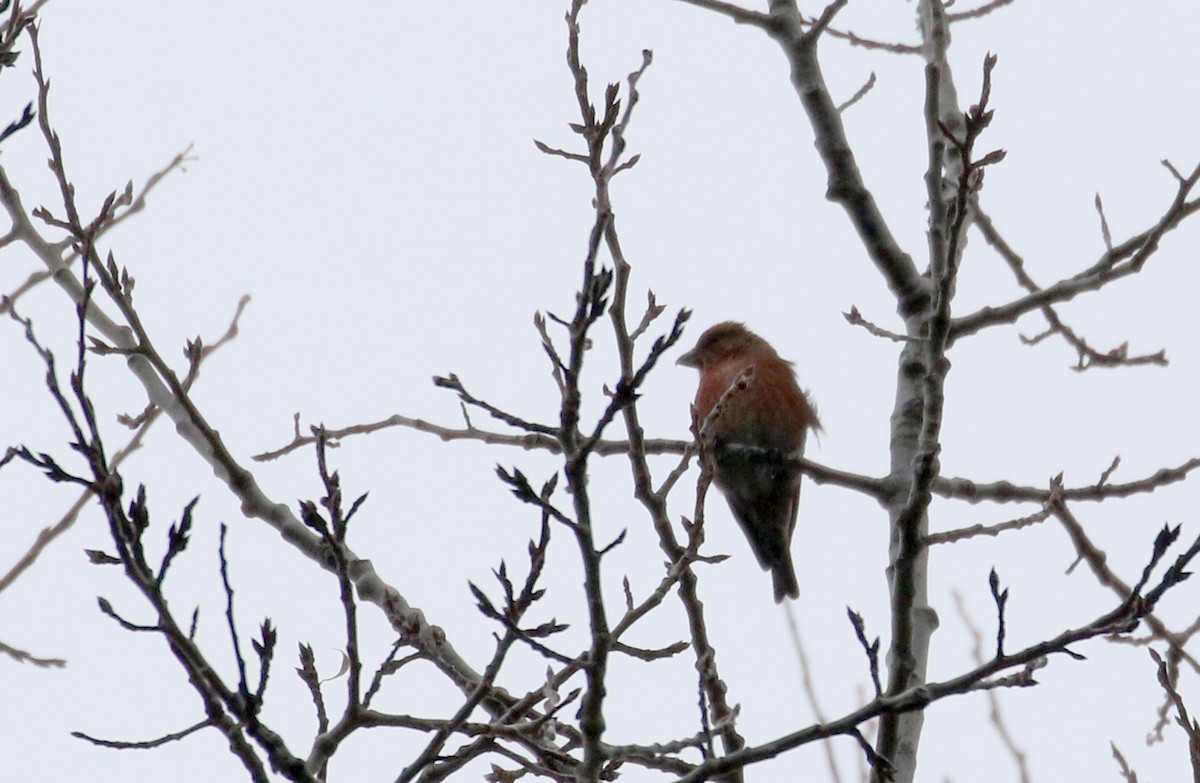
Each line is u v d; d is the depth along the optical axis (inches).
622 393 269.1
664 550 345.7
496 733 288.8
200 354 390.9
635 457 339.9
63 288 424.5
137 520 263.4
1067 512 461.1
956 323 477.4
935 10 515.5
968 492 468.8
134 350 364.8
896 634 387.9
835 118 495.2
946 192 503.8
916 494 382.9
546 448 480.4
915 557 387.2
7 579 400.8
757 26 497.0
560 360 270.2
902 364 481.7
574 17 313.6
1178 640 454.9
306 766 277.0
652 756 301.9
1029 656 292.7
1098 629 290.5
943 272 375.9
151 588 264.7
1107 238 470.9
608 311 319.6
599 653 287.9
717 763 300.4
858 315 490.3
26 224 428.1
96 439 261.6
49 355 261.1
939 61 510.9
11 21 316.2
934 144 393.1
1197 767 321.4
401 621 347.3
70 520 412.5
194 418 395.2
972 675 296.7
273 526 410.0
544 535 280.2
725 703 351.9
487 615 282.7
